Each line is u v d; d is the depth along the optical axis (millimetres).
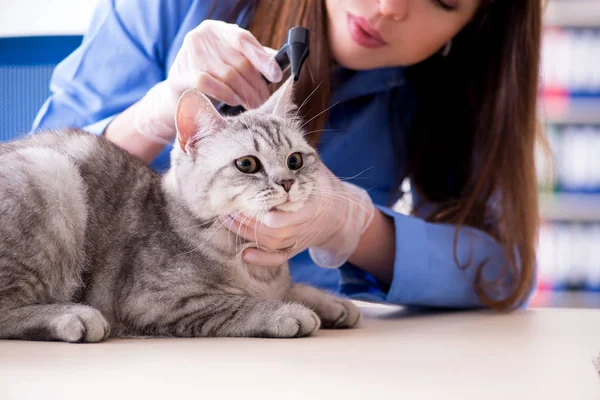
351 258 2039
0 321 1419
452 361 1171
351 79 2346
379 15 1928
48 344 1328
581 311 2090
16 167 1518
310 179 1670
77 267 1570
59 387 921
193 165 1606
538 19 2209
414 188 2521
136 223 1622
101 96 2230
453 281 1996
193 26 2225
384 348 1302
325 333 1538
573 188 3143
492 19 2250
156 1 2232
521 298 2082
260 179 1573
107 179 1678
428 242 1977
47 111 2236
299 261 2410
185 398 878
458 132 2465
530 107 2219
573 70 3119
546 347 1350
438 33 2035
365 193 2027
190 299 1517
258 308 1489
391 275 2057
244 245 1594
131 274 1556
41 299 1515
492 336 1502
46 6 2818
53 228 1506
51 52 2424
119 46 2250
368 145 2492
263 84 1917
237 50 1798
